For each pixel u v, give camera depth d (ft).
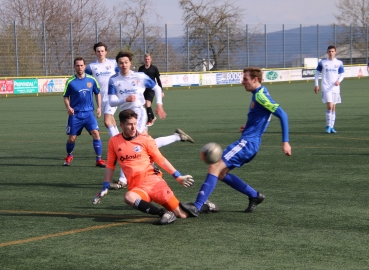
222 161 33.96
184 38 244.01
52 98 174.40
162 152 61.26
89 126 54.95
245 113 111.75
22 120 104.83
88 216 34.88
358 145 64.08
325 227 31.48
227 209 36.04
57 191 43.14
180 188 43.52
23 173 51.31
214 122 95.09
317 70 77.97
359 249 27.43
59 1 275.80
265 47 264.52
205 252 27.25
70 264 25.75
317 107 123.03
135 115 33.01
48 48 215.72
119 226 32.30
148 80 45.16
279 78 253.03
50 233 30.99
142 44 236.63
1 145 70.85
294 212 35.01
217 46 254.68
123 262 25.94
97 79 56.70
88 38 237.66
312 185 43.24
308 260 25.85
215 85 239.71
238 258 26.27
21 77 191.21
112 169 34.19
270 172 48.78
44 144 71.72
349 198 38.68
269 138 71.56
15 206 38.04
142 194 32.40
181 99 157.89
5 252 27.58
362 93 167.12
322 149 61.46
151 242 29.04
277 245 28.22
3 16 270.46
